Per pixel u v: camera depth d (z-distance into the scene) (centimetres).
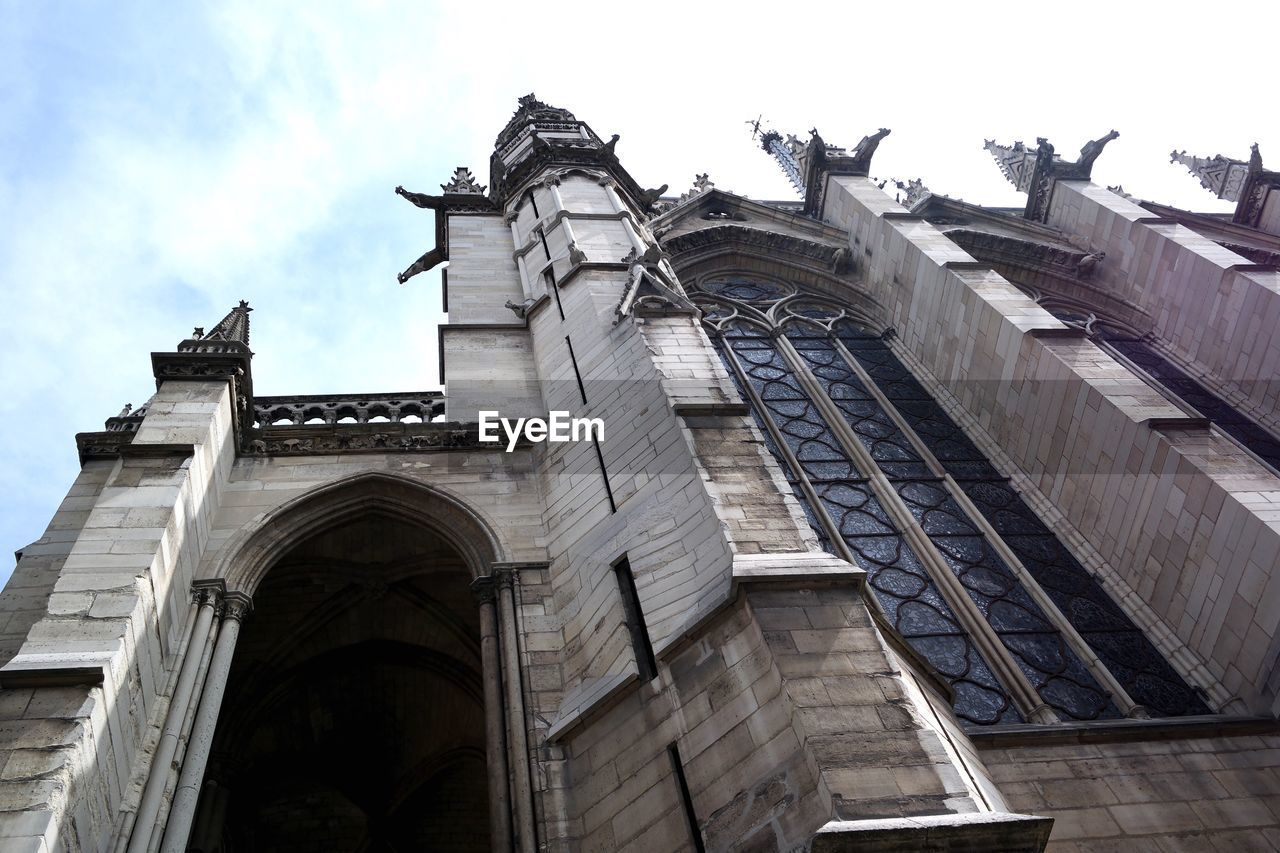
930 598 1984
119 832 1255
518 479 1917
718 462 1608
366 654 2014
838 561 1376
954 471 2388
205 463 1734
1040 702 1706
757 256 3475
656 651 1353
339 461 1931
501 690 1527
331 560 1912
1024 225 3594
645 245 2836
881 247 3206
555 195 3112
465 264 2966
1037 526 2181
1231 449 1883
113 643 1302
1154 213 3450
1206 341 2836
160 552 1473
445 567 1920
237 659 1927
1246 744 1530
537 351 2352
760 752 1154
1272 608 1611
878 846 964
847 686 1179
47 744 1148
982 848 971
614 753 1311
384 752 2136
